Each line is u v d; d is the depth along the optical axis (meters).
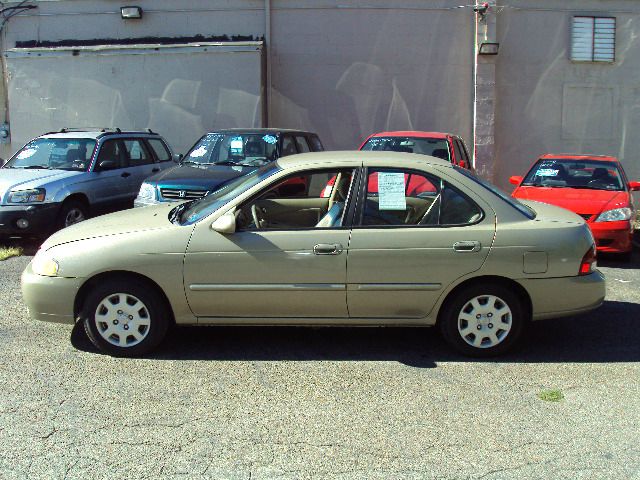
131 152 11.36
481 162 14.64
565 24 14.63
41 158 10.59
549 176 10.34
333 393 4.78
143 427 4.23
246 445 4.02
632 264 9.38
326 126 14.67
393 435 4.16
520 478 3.69
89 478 3.64
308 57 14.48
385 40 14.43
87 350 5.54
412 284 5.28
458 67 14.55
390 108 14.62
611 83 14.87
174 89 13.90
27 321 6.25
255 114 13.79
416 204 5.39
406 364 5.34
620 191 9.80
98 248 5.27
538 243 5.29
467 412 4.50
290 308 5.35
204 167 9.60
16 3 14.71
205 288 5.27
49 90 14.23
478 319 5.41
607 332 6.23
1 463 3.79
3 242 10.17
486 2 14.12
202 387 4.85
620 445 4.08
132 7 14.32
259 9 14.34
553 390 4.87
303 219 5.68
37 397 4.64
